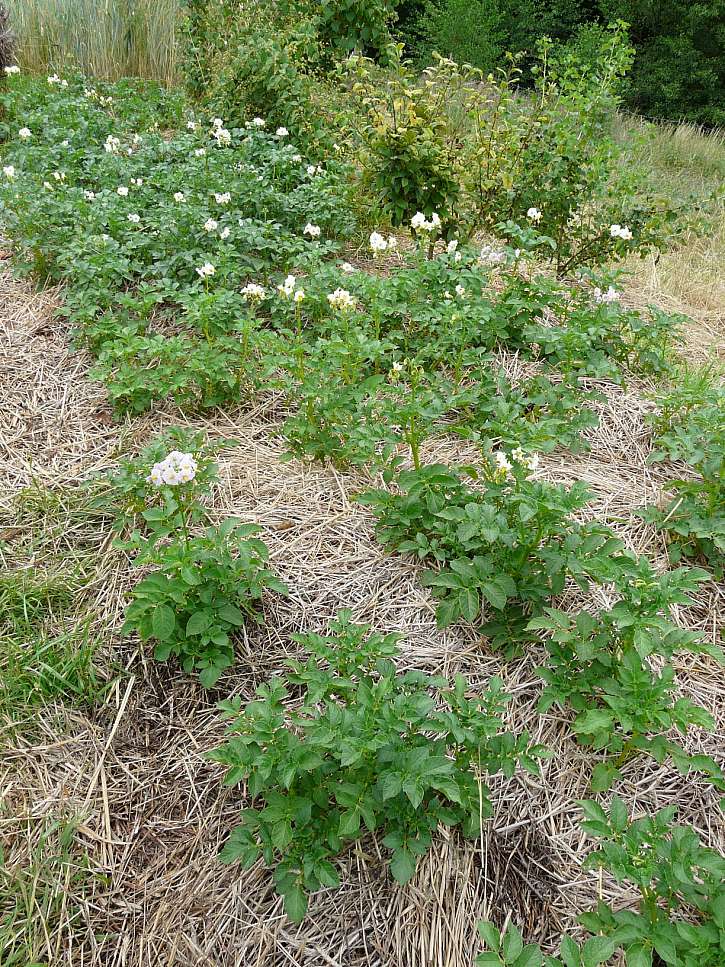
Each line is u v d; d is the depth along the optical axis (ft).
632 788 8.15
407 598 9.99
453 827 7.71
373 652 8.22
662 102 43.29
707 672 9.39
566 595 9.89
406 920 7.15
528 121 18.63
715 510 10.85
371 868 7.46
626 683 7.85
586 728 7.75
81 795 8.09
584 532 9.46
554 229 18.66
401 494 11.36
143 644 9.35
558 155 18.25
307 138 20.70
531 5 45.44
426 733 8.33
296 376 11.96
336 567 10.39
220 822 7.88
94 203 16.53
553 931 7.11
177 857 7.66
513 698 8.88
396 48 19.02
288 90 21.01
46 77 28.12
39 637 9.50
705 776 8.21
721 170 31.53
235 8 24.89
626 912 6.68
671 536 10.96
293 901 7.03
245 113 22.13
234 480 11.69
